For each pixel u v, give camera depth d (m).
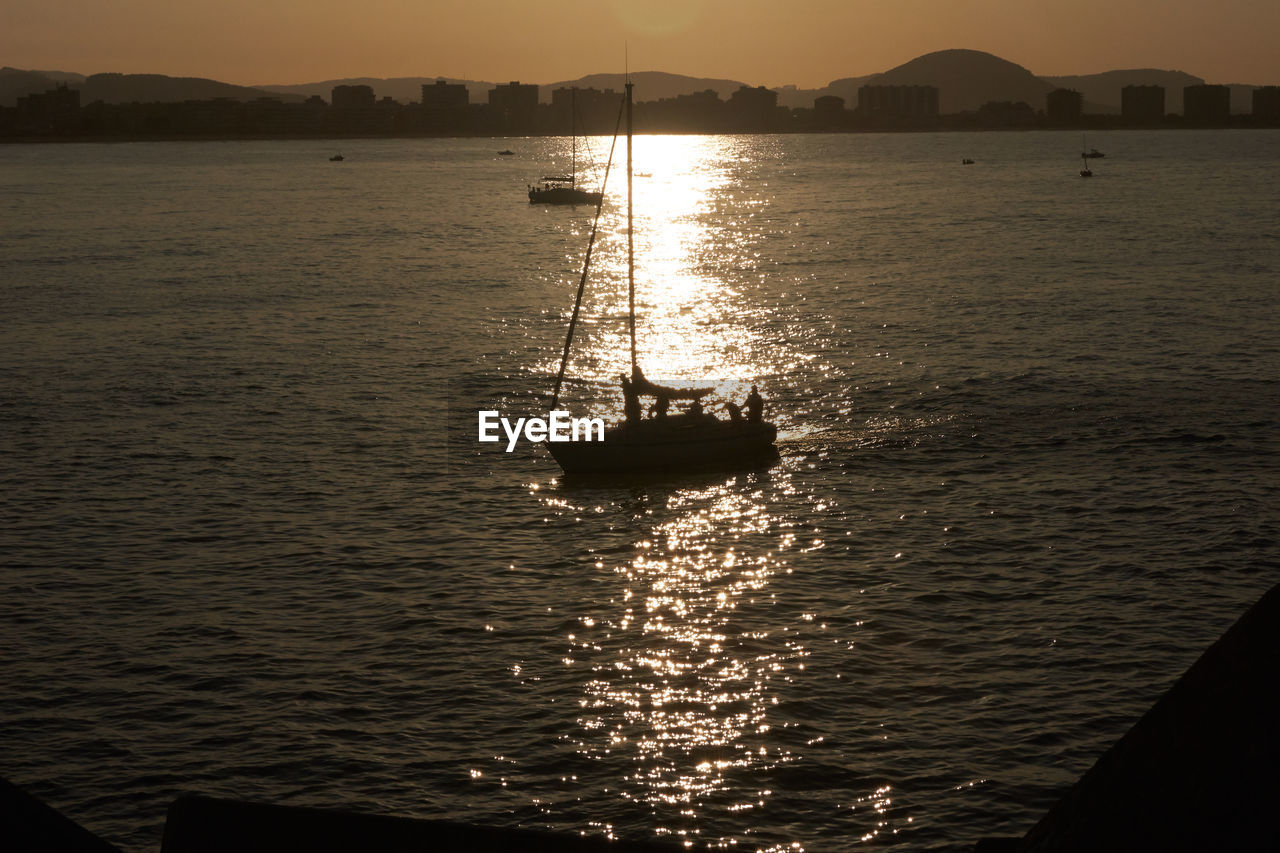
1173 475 36.16
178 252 105.31
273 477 37.66
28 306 74.19
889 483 36.53
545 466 39.28
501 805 18.58
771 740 20.31
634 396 39.78
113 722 21.12
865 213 145.50
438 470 38.62
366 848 3.36
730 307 74.00
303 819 3.36
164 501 35.03
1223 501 33.38
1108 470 36.91
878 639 24.53
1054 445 40.12
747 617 25.95
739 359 57.69
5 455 40.25
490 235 123.94
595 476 37.91
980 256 96.12
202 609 26.56
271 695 22.19
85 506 34.50
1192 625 24.88
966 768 19.25
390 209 157.25
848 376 52.62
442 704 21.84
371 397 49.59
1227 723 2.36
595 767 19.62
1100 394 47.19
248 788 19.05
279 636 25.03
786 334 63.75
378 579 28.62
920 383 50.41
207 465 39.03
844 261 96.38
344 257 102.50
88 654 24.05
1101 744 19.89
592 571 29.23
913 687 22.22
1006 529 31.64
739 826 17.92
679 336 64.38
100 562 29.75
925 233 117.81
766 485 36.72
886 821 17.92
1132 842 2.41
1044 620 25.30
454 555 30.44
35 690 22.36
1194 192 163.88
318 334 64.44
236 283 85.31
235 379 52.66
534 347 61.44
